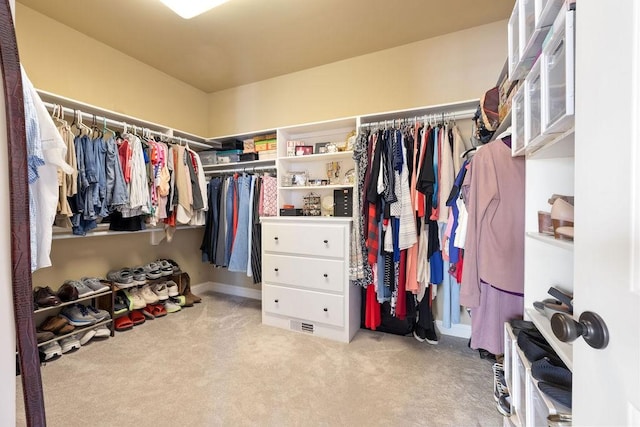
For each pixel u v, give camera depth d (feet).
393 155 6.35
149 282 8.68
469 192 4.57
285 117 9.71
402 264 6.42
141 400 4.61
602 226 1.34
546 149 3.01
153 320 8.12
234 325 7.78
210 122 11.18
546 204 3.59
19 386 4.28
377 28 7.16
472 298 4.27
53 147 2.97
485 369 5.56
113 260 8.13
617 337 1.23
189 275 10.44
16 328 1.41
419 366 5.66
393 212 6.32
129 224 7.47
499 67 6.91
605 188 1.33
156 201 7.53
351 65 8.63
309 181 8.84
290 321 7.51
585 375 1.46
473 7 6.40
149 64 9.02
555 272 3.55
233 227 8.92
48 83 6.77
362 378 5.24
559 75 2.34
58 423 4.08
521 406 3.26
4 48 1.38
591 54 1.45
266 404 4.53
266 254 7.82
